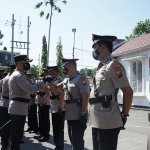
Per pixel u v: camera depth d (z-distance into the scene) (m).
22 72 4.98
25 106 4.90
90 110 3.55
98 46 3.51
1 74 8.28
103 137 3.34
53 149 6.12
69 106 4.59
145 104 16.92
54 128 5.64
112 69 3.28
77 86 4.52
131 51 17.98
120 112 3.40
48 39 30.64
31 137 7.47
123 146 6.37
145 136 7.58
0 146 6.36
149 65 16.56
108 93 3.33
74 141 4.56
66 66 4.64
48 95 5.91
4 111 6.02
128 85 3.25
